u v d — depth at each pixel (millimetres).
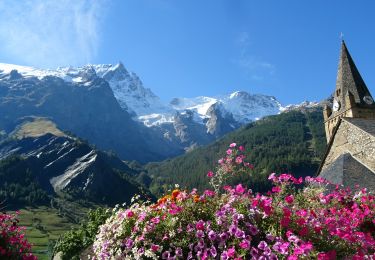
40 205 180000
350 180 27672
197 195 11000
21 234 17750
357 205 14258
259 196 10484
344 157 31312
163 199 11938
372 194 20562
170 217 10062
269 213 9508
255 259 8516
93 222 20328
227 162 13258
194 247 9336
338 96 55188
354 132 31547
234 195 10438
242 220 9430
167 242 9734
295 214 9820
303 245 8148
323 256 8055
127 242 9945
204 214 10031
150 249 9430
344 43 57344
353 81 54250
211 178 13133
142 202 12273
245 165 13250
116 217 11141
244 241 8672
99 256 10359
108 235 10648
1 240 16312
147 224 10070
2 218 17266
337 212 12453
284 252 8266
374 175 28016
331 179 29109
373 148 29344
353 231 10281
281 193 12188
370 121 32969
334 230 9523
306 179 16656
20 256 16781
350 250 9289
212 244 9109
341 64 56562
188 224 9727
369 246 9586
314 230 9398
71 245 19562
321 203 13500
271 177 13016
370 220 12703
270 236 8844
